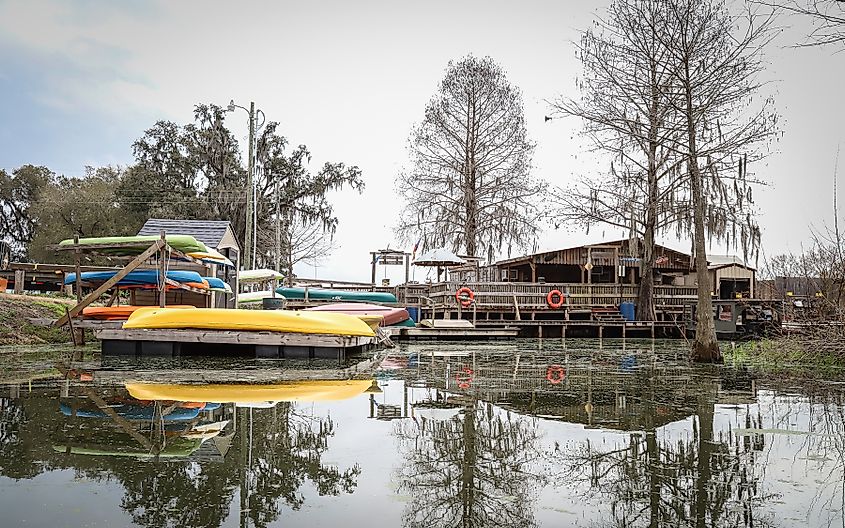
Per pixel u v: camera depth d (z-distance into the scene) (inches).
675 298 938.1
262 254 1385.3
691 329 823.7
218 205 1331.2
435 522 111.0
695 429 192.7
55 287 802.2
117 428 177.9
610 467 148.0
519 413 217.3
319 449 159.6
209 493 123.7
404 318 700.0
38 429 175.6
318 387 271.0
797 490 131.0
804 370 381.1
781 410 229.3
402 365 385.7
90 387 258.8
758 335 693.9
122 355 402.9
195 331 402.9
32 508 112.3
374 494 126.3
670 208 733.3
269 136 1423.5
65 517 108.1
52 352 418.3
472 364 401.1
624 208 799.7
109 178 1743.4
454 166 1130.7
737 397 263.0
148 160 1403.8
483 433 183.2
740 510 119.2
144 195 1347.2
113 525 105.3
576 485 134.0
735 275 1082.7
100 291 454.9
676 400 252.2
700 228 455.2
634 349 580.7
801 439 178.5
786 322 543.2
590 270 975.6
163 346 406.9
